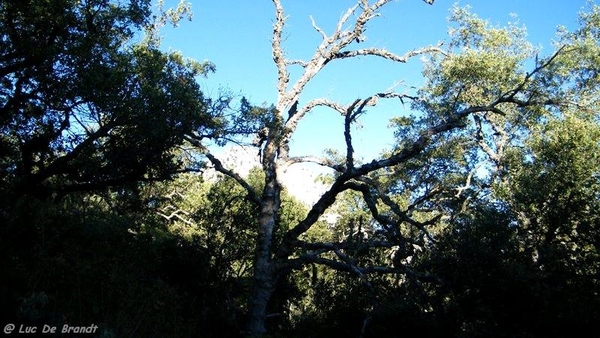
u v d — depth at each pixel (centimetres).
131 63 1437
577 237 1398
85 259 1370
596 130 1938
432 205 2478
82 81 1243
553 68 2227
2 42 1176
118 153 1461
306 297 2417
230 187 2302
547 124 2112
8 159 1548
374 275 2008
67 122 1416
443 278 1385
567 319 1152
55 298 945
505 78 2442
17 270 1073
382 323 1538
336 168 2019
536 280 1197
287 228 2459
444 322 1350
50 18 1178
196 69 1781
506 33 2553
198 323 1619
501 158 2456
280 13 2191
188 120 1496
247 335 1627
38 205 1449
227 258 2089
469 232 1367
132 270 1510
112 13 1377
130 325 1015
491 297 1243
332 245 1739
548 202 1496
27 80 1280
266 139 2020
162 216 3031
